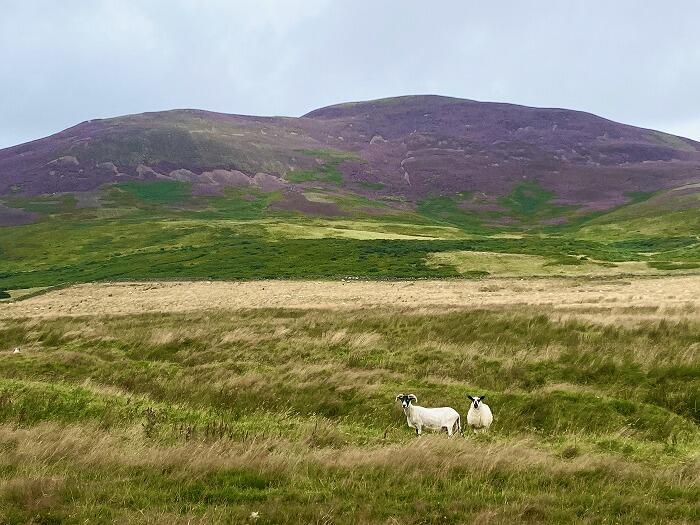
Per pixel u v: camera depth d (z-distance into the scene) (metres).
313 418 18.34
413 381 22.09
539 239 148.50
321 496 11.28
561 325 27.89
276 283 91.19
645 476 12.67
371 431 17.48
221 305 61.03
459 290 72.88
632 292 58.47
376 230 179.25
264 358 27.33
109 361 27.55
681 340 24.27
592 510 10.72
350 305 49.41
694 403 19.27
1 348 34.34
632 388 20.66
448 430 17.28
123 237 174.88
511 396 20.08
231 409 19.81
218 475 12.30
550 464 13.22
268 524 10.14
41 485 11.34
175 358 28.94
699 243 143.88
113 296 82.81
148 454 13.34
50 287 103.88
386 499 11.13
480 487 11.94
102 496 11.22
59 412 18.38
